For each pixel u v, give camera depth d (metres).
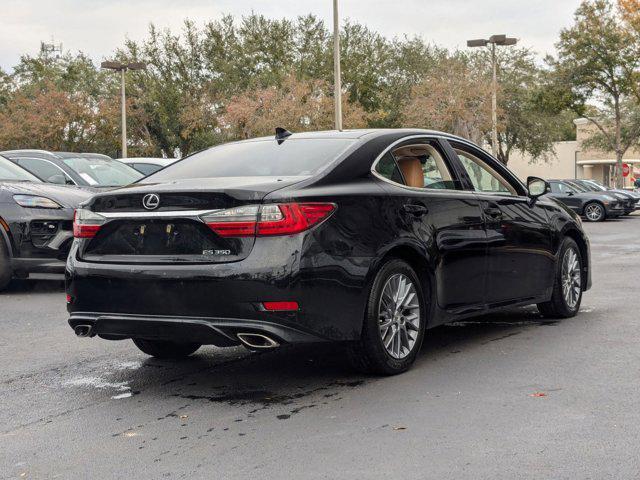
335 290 4.55
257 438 3.86
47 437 4.00
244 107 43.03
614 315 7.20
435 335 6.41
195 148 49.78
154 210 4.65
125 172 11.57
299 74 49.75
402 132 5.54
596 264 12.21
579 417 4.02
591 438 3.67
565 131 74.56
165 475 3.39
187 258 4.54
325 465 3.43
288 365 5.48
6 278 9.06
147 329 4.64
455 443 3.66
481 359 5.46
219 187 4.53
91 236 4.90
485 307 5.86
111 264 4.76
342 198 4.69
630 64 37.75
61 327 7.14
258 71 51.59
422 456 3.50
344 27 52.16
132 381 5.15
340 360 5.57
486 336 6.31
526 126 50.56
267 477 3.31
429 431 3.86
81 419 4.31
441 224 5.37
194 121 47.56
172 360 5.78
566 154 63.59
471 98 41.38
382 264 4.90
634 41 37.34
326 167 4.85
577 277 7.17
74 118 44.06
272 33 52.97
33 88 51.97
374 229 4.81
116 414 4.39
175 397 4.71
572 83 39.06
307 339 4.50
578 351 5.64
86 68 53.97
